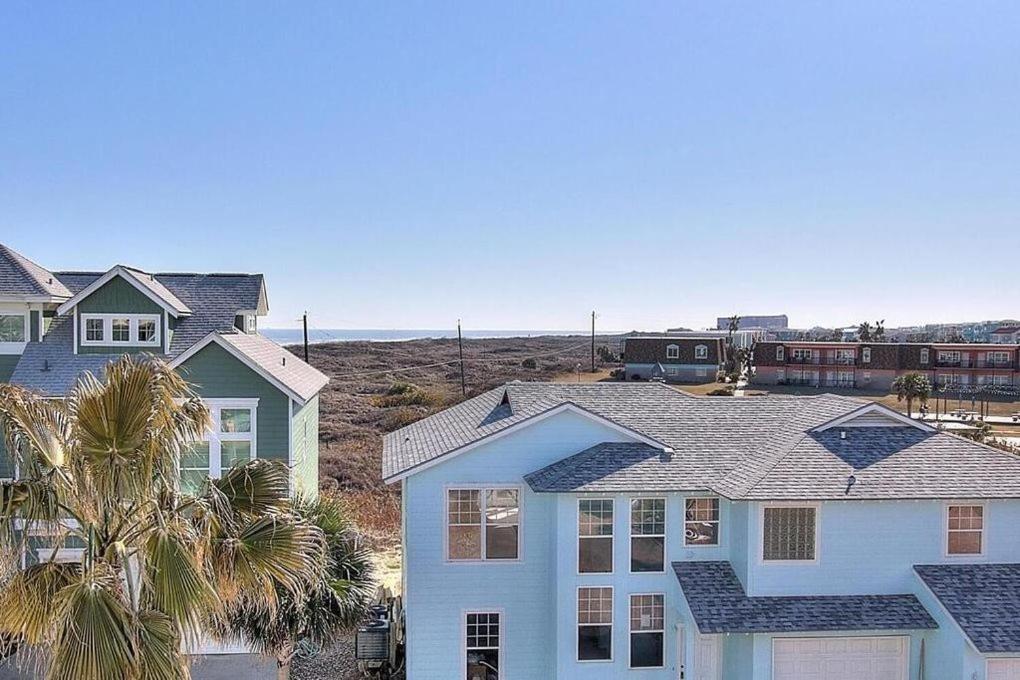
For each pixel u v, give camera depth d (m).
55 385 20.92
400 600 22.33
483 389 71.25
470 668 18.92
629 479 17.97
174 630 11.09
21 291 21.80
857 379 92.25
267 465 13.07
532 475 18.73
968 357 90.56
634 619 18.33
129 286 22.45
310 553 13.48
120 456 11.08
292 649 18.20
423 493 18.80
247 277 26.34
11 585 10.91
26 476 11.11
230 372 19.98
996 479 17.66
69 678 10.10
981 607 16.30
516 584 18.97
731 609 16.86
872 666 16.91
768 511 17.28
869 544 17.44
